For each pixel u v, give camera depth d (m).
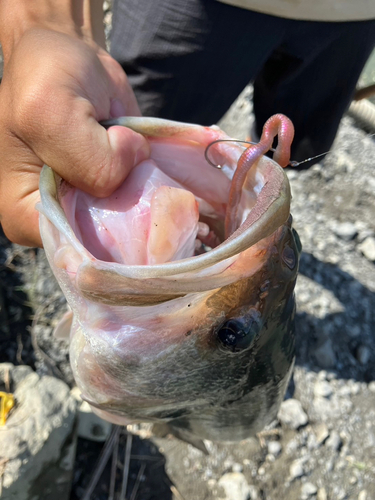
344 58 0.31
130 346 0.16
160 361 0.17
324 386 0.42
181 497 0.35
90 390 0.19
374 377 0.44
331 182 0.54
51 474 0.30
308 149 0.37
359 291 0.48
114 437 0.36
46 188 0.16
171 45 0.27
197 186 0.20
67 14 0.21
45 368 0.36
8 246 0.39
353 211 0.53
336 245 0.50
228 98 0.31
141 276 0.14
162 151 0.19
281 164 0.17
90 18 0.22
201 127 0.19
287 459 0.38
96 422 0.35
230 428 0.23
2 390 0.31
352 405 0.42
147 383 0.17
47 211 0.15
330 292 0.47
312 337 0.44
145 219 0.17
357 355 0.44
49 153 0.17
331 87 0.32
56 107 0.17
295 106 0.34
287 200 0.15
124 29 0.29
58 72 0.17
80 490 0.34
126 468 0.35
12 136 0.18
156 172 0.18
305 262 0.48
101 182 0.17
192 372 0.17
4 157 0.19
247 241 0.14
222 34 0.27
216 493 0.36
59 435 0.30
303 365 0.43
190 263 0.13
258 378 0.19
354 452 0.40
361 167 0.56
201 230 0.20
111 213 0.18
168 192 0.17
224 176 0.19
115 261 0.18
